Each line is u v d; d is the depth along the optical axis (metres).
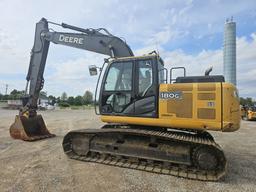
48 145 8.49
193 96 5.85
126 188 4.76
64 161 6.53
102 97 6.88
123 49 7.87
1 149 7.84
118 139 6.53
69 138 7.05
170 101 6.02
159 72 6.50
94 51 8.37
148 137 6.20
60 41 9.09
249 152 8.05
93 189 4.68
